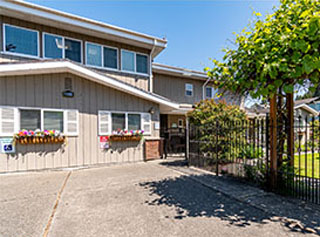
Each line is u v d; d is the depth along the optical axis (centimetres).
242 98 442
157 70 1165
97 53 887
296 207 323
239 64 360
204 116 730
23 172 609
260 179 443
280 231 253
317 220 277
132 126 811
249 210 319
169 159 874
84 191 427
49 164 646
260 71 325
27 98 624
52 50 786
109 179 528
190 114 789
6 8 666
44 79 652
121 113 787
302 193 365
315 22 256
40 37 763
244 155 508
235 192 405
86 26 809
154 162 800
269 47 308
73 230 263
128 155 789
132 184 478
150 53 1030
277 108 430
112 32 867
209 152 639
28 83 627
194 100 1355
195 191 421
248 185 455
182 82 1312
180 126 1288
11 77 604
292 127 414
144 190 431
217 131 570
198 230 260
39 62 595
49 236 249
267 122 414
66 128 679
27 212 320
